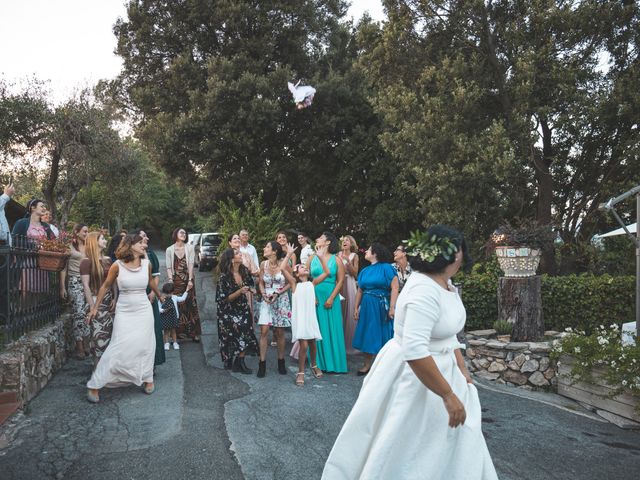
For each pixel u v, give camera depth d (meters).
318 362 6.91
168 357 7.59
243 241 9.27
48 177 22.02
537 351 6.68
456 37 12.81
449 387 2.23
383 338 6.72
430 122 12.03
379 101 13.58
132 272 5.45
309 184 20.53
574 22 11.59
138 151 23.75
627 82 11.59
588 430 5.18
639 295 6.41
